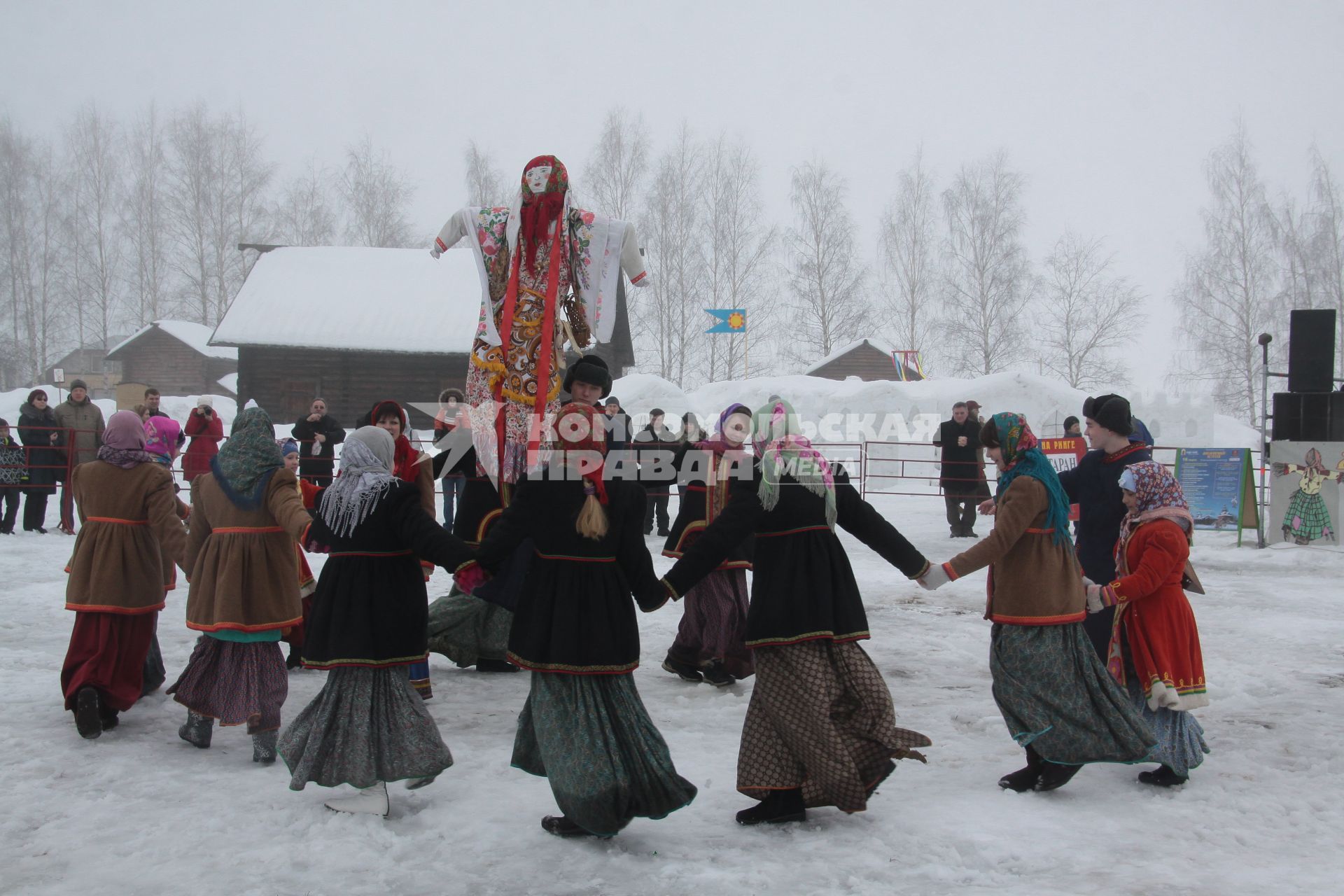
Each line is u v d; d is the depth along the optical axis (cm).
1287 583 1056
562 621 370
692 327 4344
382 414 574
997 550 419
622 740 371
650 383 2430
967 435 1412
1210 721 549
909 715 556
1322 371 1444
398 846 367
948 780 449
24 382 5109
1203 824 394
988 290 4375
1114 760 420
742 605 633
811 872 344
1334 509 1341
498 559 378
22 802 405
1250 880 336
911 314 4566
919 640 757
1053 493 428
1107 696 427
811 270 4497
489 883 338
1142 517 450
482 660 662
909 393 2358
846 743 384
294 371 3034
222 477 465
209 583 465
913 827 385
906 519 1678
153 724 525
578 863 353
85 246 5153
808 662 383
